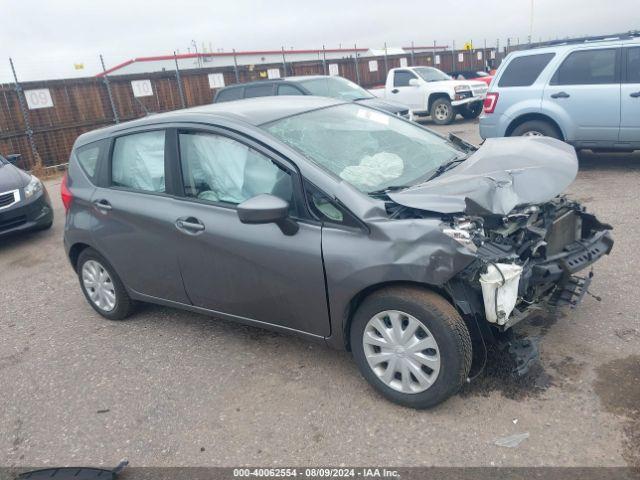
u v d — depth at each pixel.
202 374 3.81
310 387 3.51
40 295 5.79
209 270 3.78
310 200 3.30
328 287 3.23
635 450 2.68
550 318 3.91
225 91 12.30
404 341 3.08
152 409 3.50
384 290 3.11
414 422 3.07
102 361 4.18
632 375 3.21
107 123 16.66
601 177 7.74
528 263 3.24
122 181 4.36
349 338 3.42
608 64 7.51
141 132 4.21
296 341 4.09
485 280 2.90
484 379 3.30
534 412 3.02
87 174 4.62
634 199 6.53
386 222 3.05
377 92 17.47
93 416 3.52
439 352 2.96
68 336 4.69
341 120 4.14
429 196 3.13
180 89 18.19
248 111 3.95
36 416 3.60
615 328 3.71
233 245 3.56
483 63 30.00
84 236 4.57
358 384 3.48
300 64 21.66
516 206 3.16
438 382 3.00
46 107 15.35
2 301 5.75
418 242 2.92
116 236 4.31
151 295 4.36
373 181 3.53
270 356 3.93
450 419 3.05
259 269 3.49
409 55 25.61
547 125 8.07
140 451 3.14
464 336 2.95
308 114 4.05
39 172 14.61
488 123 8.58
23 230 7.66
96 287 4.81
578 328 3.75
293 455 2.95
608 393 3.09
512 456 2.74
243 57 35.84
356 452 2.91
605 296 4.16
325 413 3.25
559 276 3.30
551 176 3.47
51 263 6.85
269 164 3.47
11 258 7.30
